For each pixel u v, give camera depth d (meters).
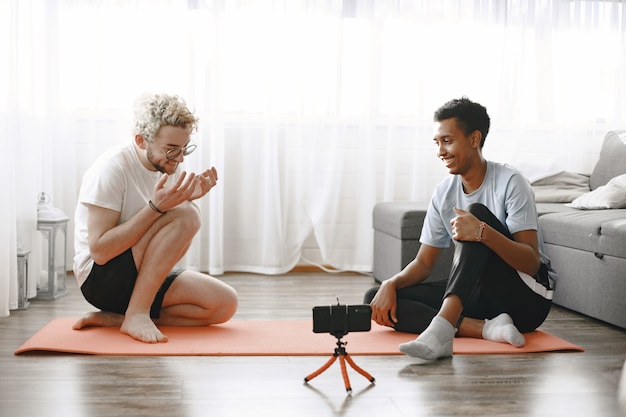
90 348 2.59
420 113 4.77
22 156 3.50
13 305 3.32
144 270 2.79
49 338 2.71
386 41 4.74
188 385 2.22
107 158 2.80
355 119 4.74
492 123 4.84
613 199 3.84
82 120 4.53
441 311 2.57
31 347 2.56
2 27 3.22
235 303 3.00
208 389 2.19
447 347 2.54
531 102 4.87
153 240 2.79
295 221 4.77
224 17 4.60
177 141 2.73
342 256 4.79
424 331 2.60
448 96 4.79
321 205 4.73
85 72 4.51
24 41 3.51
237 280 4.43
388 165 4.76
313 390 2.19
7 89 3.21
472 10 4.78
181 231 2.79
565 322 3.33
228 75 4.64
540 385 2.28
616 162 4.43
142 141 2.78
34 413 1.97
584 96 4.90
